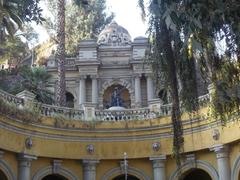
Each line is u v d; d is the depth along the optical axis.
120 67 35.97
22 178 20.22
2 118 19.52
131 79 35.66
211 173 21.05
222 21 10.11
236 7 9.81
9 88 28.84
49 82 31.75
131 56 36.16
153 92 34.16
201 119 21.36
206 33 10.35
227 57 11.52
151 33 12.22
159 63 12.44
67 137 22.44
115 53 36.38
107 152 22.86
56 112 22.66
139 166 23.02
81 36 44.22
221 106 13.54
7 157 19.98
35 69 30.09
